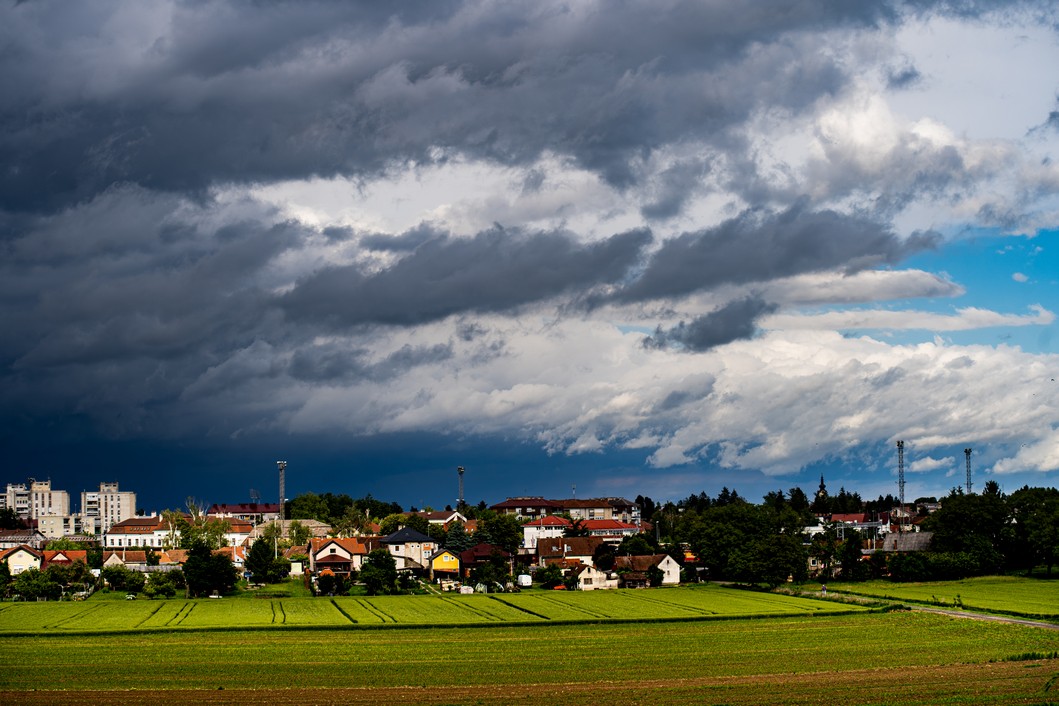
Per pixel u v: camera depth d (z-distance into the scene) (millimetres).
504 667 127438
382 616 175625
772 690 110750
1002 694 105125
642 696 108562
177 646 143875
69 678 121000
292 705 105250
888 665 125625
